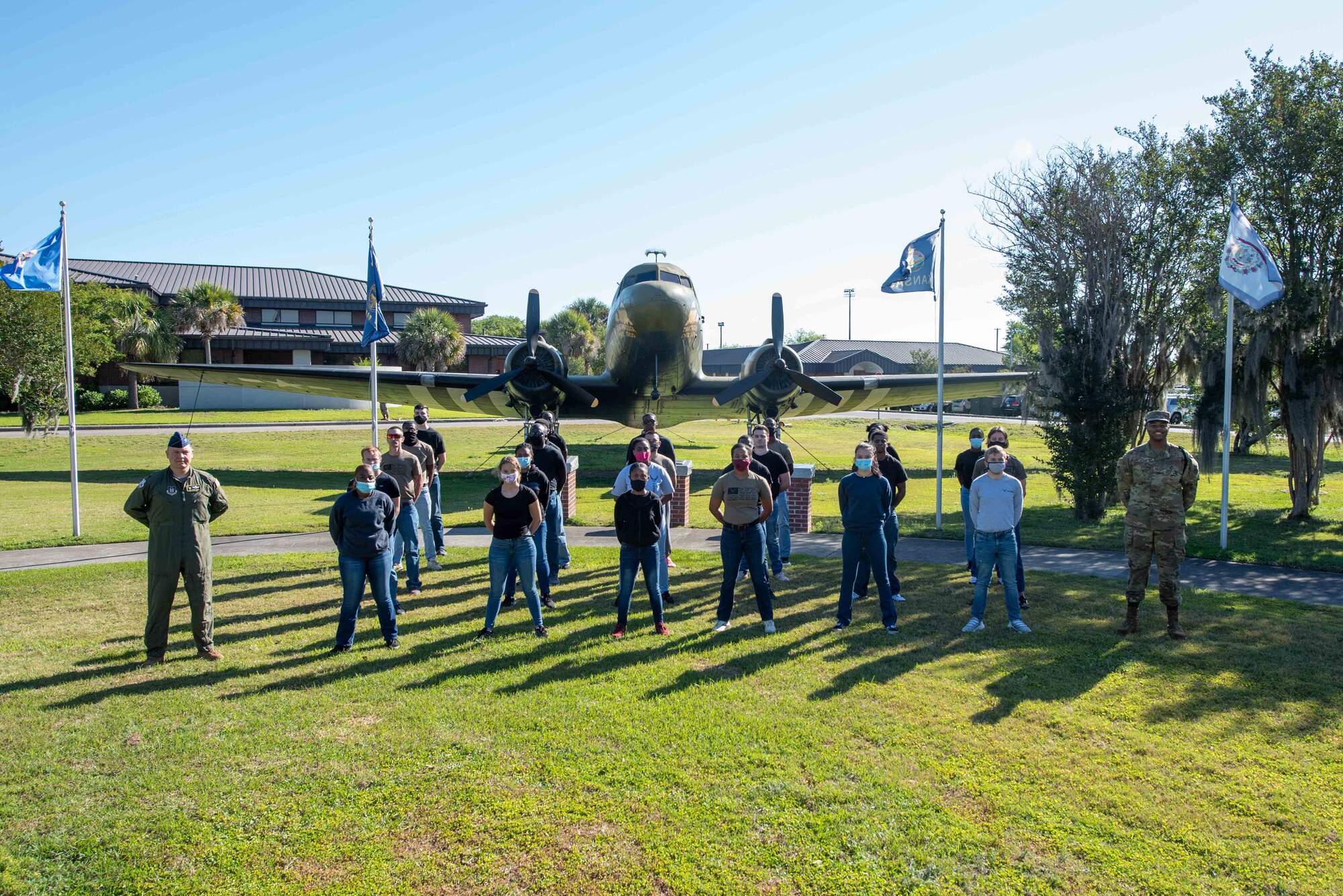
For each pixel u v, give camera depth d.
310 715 5.53
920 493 18.59
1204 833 4.07
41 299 28.41
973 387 21.61
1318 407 13.50
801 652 6.85
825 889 3.64
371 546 6.86
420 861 3.86
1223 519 11.42
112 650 6.95
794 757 4.88
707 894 3.60
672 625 7.72
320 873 3.78
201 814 4.28
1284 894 3.59
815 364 73.94
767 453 9.73
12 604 8.47
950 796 4.43
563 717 5.47
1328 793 4.45
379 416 26.78
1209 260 15.58
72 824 4.18
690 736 5.18
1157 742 5.08
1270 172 14.21
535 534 8.12
